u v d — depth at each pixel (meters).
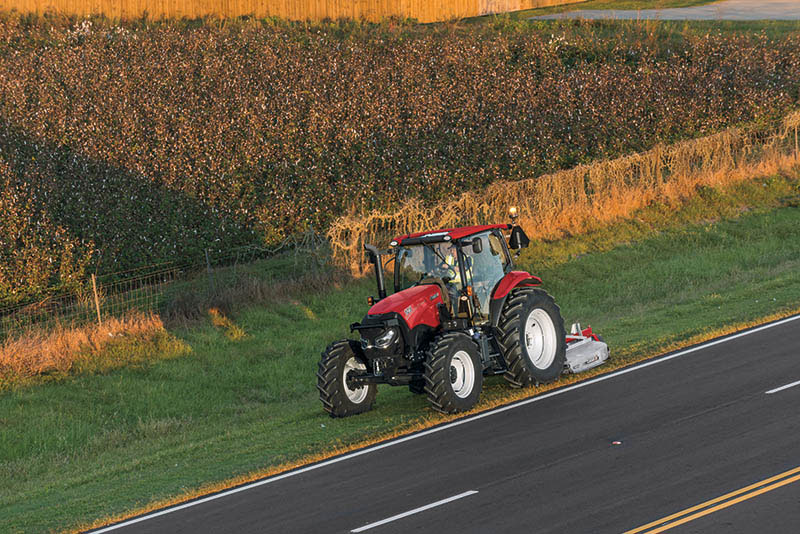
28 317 41.28
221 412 33.25
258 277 46.31
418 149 57.59
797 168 58.28
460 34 80.75
